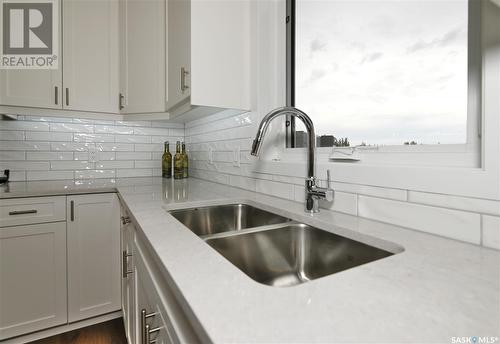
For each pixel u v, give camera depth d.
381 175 0.80
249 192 1.42
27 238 1.48
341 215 0.90
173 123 2.37
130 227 1.14
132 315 1.09
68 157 2.02
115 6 1.92
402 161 0.83
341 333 0.30
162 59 1.80
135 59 1.86
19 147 1.88
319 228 0.83
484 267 0.49
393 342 0.29
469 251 0.57
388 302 0.37
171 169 2.29
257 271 0.84
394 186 0.77
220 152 1.77
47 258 1.53
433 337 0.30
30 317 1.50
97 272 1.66
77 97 1.81
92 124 2.09
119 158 2.18
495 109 0.57
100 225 1.65
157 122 2.31
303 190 1.10
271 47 1.38
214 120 1.84
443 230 0.66
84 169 2.07
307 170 0.98
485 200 0.59
